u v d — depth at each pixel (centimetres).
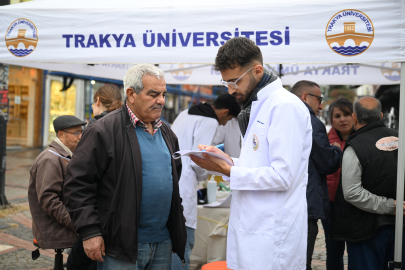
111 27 296
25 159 1211
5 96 654
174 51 288
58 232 296
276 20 271
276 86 208
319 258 463
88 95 1588
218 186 507
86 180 208
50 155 295
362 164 276
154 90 213
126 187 208
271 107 200
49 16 304
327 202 303
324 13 262
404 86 254
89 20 298
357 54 257
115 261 210
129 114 219
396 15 249
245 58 204
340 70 663
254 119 210
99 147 209
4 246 469
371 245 281
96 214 206
